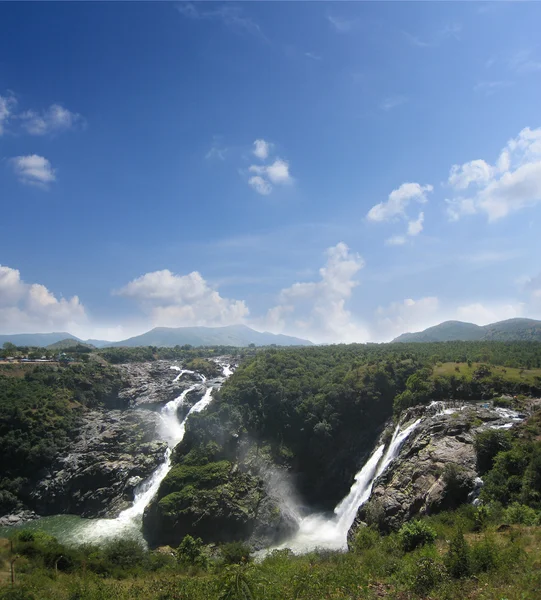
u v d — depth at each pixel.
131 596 27.38
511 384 70.00
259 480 75.69
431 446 55.81
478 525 34.72
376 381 86.38
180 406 119.12
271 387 92.81
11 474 88.69
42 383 118.69
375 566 25.95
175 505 69.69
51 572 36.34
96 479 89.00
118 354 170.62
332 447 83.50
